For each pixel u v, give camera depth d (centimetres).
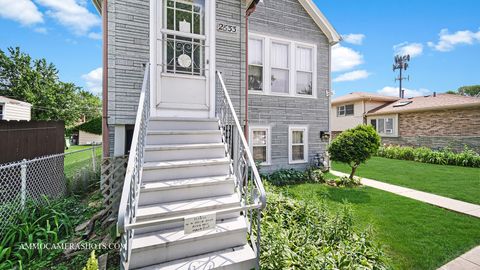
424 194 541
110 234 301
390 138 1449
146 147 300
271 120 704
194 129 368
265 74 693
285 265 221
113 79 387
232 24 480
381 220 386
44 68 2170
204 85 398
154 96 368
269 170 699
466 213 418
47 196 368
